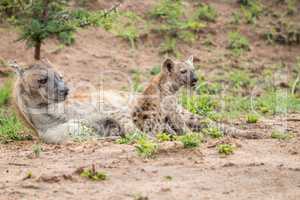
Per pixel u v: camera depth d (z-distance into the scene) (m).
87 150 12.36
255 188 9.87
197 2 24.64
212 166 10.93
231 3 24.95
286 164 11.11
